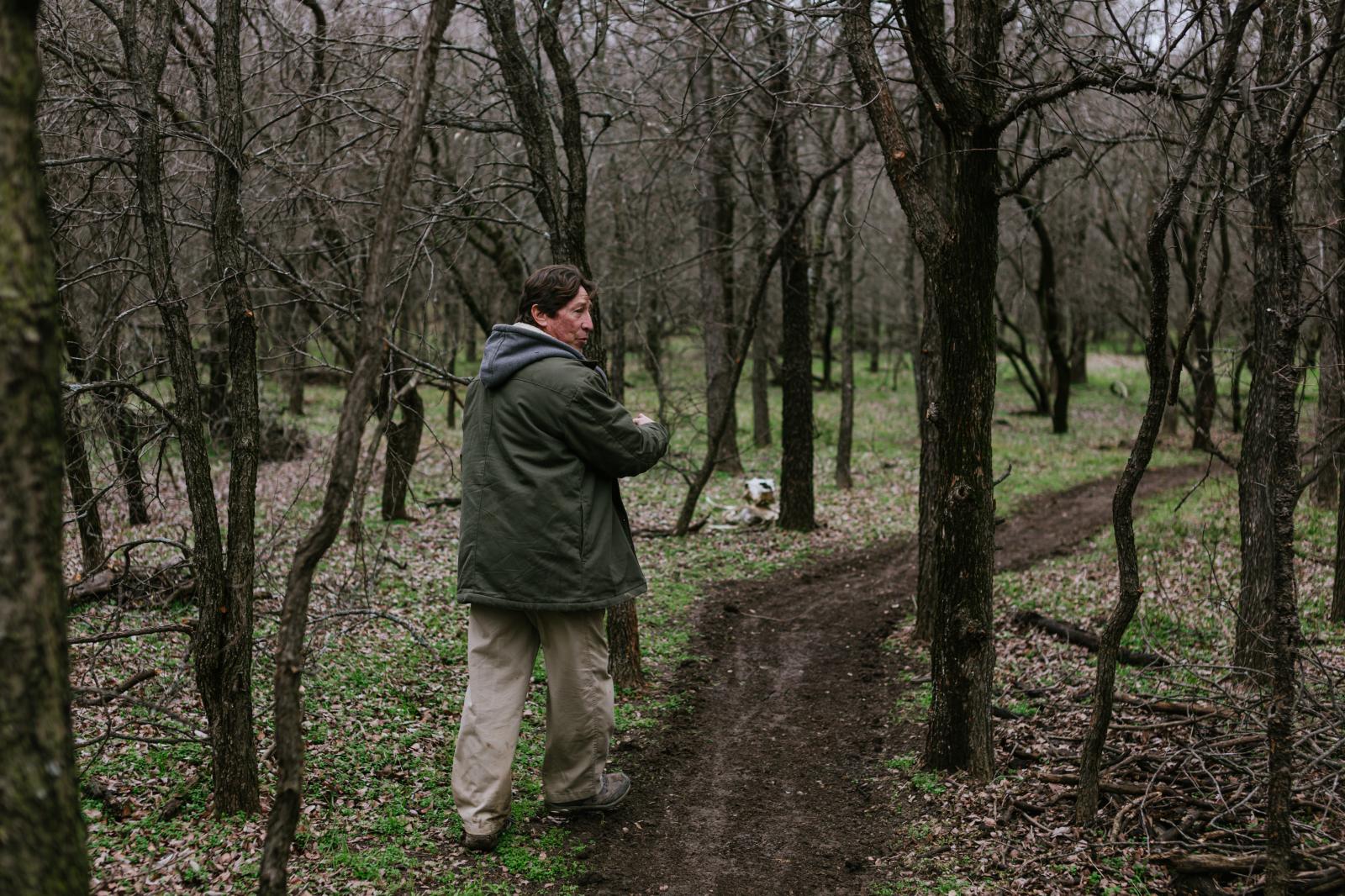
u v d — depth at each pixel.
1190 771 4.82
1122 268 23.70
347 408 2.78
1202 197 7.03
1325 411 8.05
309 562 2.76
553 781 4.57
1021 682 6.90
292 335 10.48
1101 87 4.57
